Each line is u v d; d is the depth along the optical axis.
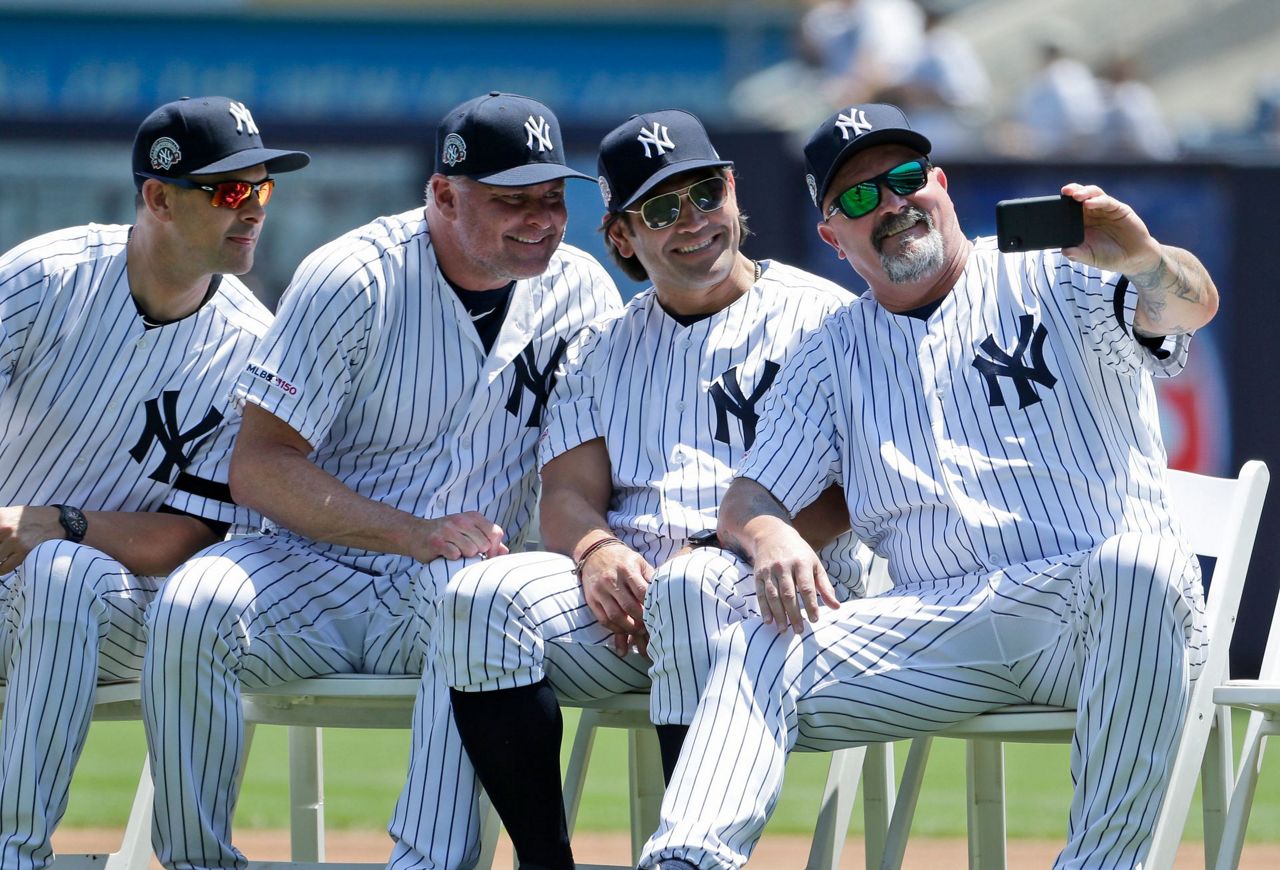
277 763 24.52
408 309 13.86
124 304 14.02
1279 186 27.19
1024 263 12.98
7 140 30.33
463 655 12.04
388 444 14.09
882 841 14.20
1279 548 27.25
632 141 13.55
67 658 12.42
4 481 14.22
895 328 13.23
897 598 12.48
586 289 14.55
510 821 12.09
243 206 13.73
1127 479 12.57
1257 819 20.88
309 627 13.22
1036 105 39.84
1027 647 12.05
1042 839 19.69
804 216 28.12
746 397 13.76
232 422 14.24
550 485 14.01
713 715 11.69
